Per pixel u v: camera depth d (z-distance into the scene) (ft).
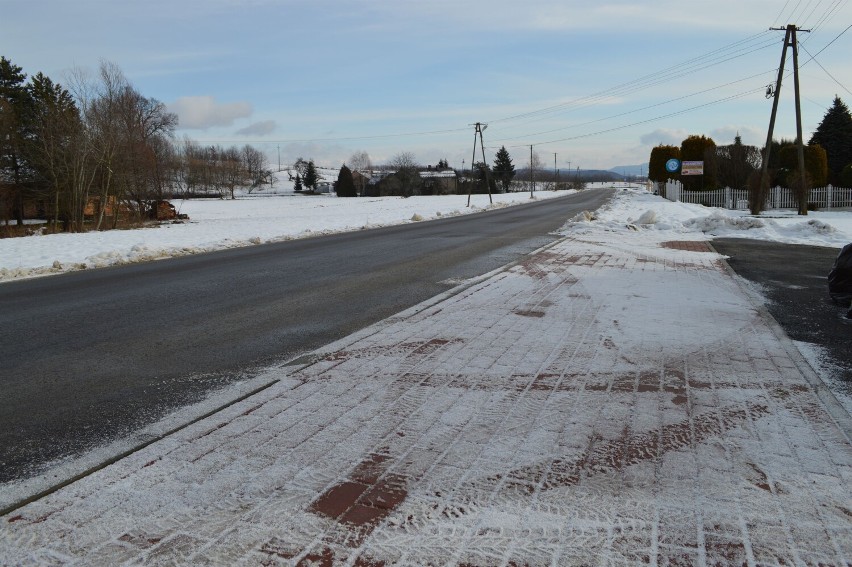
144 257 45.19
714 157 134.82
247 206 227.40
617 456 9.96
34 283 32.94
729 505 8.38
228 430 11.41
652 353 15.89
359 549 7.52
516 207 135.44
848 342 17.13
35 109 132.57
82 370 15.78
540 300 23.40
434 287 27.68
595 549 7.43
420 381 14.02
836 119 136.36
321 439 10.88
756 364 14.89
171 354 17.19
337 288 28.14
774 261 35.17
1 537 7.96
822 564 7.06
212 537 7.86
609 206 115.75
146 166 143.74
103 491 9.18
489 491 8.90
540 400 12.60
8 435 11.53
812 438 10.56
